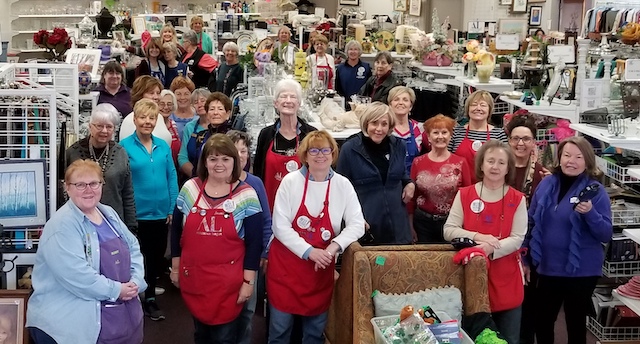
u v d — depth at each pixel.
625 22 10.31
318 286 3.63
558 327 4.69
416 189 4.39
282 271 3.63
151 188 4.67
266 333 4.38
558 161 3.92
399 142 4.11
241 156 4.02
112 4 13.10
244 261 3.58
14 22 14.91
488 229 3.74
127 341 3.25
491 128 4.78
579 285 3.86
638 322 4.43
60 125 4.61
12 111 3.69
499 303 3.70
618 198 4.77
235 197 3.51
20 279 3.58
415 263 3.53
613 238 4.53
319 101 6.22
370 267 3.47
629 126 4.70
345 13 12.73
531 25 13.11
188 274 3.53
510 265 3.73
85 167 3.12
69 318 3.09
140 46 10.33
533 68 6.04
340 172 4.06
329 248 3.51
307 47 10.01
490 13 12.72
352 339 3.56
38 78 5.29
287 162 4.32
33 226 3.60
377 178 4.00
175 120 5.88
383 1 16.72
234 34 11.52
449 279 3.56
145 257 4.77
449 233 3.81
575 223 3.80
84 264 3.07
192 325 4.71
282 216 3.55
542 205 3.88
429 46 8.78
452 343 3.23
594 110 5.25
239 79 8.49
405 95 4.84
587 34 9.80
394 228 4.04
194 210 3.48
